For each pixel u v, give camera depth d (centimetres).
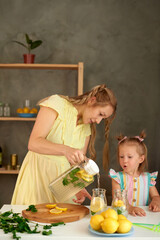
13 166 341
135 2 366
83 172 154
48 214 156
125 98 369
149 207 181
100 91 188
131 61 368
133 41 367
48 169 195
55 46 368
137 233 140
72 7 367
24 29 368
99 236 135
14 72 368
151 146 367
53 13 368
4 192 369
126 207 155
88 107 189
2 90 370
